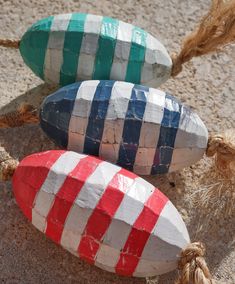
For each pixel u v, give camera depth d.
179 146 1.05
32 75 1.29
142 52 1.12
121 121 1.03
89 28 1.12
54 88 1.27
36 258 1.08
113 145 1.04
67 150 1.07
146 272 0.98
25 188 1.00
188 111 1.07
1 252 1.08
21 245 1.08
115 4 1.41
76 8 1.40
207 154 1.09
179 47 1.37
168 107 1.05
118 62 1.12
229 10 1.11
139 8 1.41
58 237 0.98
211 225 1.14
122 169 1.01
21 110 1.14
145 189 0.98
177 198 1.16
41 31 1.13
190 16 1.41
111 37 1.11
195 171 1.19
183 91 1.30
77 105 1.05
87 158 1.01
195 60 1.34
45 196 0.97
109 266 0.98
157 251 0.96
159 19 1.40
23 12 1.37
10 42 1.19
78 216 0.95
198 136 1.06
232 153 1.07
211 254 1.11
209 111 1.28
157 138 1.04
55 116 1.07
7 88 1.27
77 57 1.11
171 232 0.96
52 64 1.13
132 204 0.95
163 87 1.30
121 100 1.04
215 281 1.05
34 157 1.02
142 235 0.95
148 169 1.07
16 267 1.07
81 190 0.96
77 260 1.08
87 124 1.04
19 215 1.11
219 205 1.15
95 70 1.12
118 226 0.94
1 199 1.13
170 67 1.16
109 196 0.95
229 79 1.33
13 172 1.04
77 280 1.06
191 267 0.96
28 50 1.15
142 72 1.13
